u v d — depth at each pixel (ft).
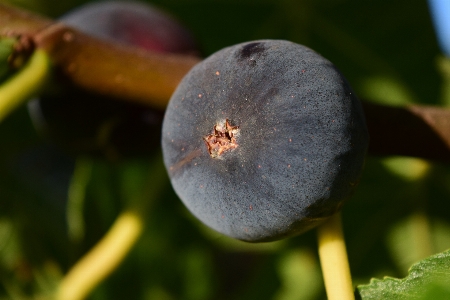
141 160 1.46
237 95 1.05
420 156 1.13
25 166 1.47
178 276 1.48
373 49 1.46
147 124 1.30
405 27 1.46
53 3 1.50
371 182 1.41
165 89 1.18
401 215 1.40
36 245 1.42
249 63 1.06
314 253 1.42
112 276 1.46
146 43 1.33
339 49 1.47
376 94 1.45
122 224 1.26
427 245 1.39
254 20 1.48
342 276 1.05
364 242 1.40
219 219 1.07
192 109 1.07
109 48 1.18
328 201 1.05
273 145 1.04
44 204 1.46
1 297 1.39
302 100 1.04
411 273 1.04
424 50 1.45
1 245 1.40
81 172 1.42
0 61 1.16
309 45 1.47
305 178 1.03
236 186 1.05
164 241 1.48
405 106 1.12
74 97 1.27
